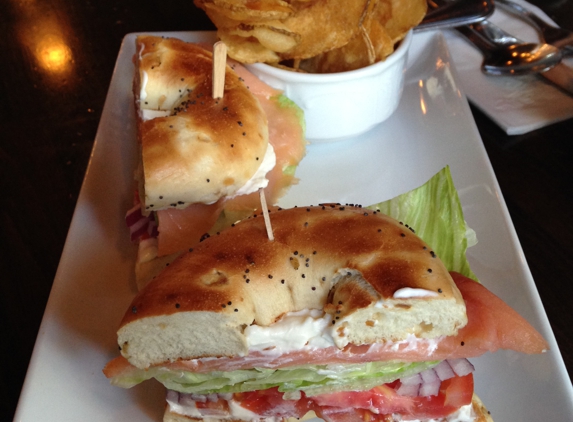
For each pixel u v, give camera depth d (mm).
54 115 357
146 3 437
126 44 371
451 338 193
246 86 282
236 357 196
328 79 285
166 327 184
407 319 184
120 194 294
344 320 182
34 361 226
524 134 323
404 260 184
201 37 376
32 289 271
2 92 372
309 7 271
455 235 240
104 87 375
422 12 296
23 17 426
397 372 207
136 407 222
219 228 254
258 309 189
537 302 231
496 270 250
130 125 329
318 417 222
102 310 251
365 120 308
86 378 227
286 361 195
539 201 289
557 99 334
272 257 195
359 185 308
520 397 213
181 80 280
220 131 248
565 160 309
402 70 308
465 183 288
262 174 260
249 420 221
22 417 211
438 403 211
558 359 213
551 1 432
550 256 265
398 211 254
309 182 310
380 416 216
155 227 262
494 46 368
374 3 281
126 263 268
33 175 322
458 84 335
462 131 312
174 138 242
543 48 355
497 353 225
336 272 192
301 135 289
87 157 332
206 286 185
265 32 271
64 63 391
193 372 202
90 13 430
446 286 179
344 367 203
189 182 240
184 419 217
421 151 316
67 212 304
